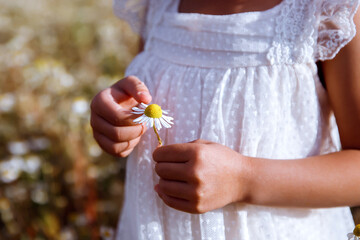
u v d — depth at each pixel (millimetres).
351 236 355
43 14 1437
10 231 742
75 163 752
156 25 446
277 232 378
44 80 890
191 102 389
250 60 372
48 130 827
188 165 342
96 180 812
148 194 403
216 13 393
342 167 354
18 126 868
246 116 370
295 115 378
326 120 391
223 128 375
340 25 346
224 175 343
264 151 374
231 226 374
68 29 1333
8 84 974
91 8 1476
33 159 776
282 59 365
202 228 373
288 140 381
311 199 352
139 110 364
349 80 351
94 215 715
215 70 385
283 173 348
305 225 389
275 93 368
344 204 358
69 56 1241
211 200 344
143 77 436
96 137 414
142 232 402
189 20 401
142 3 493
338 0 343
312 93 373
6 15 1426
